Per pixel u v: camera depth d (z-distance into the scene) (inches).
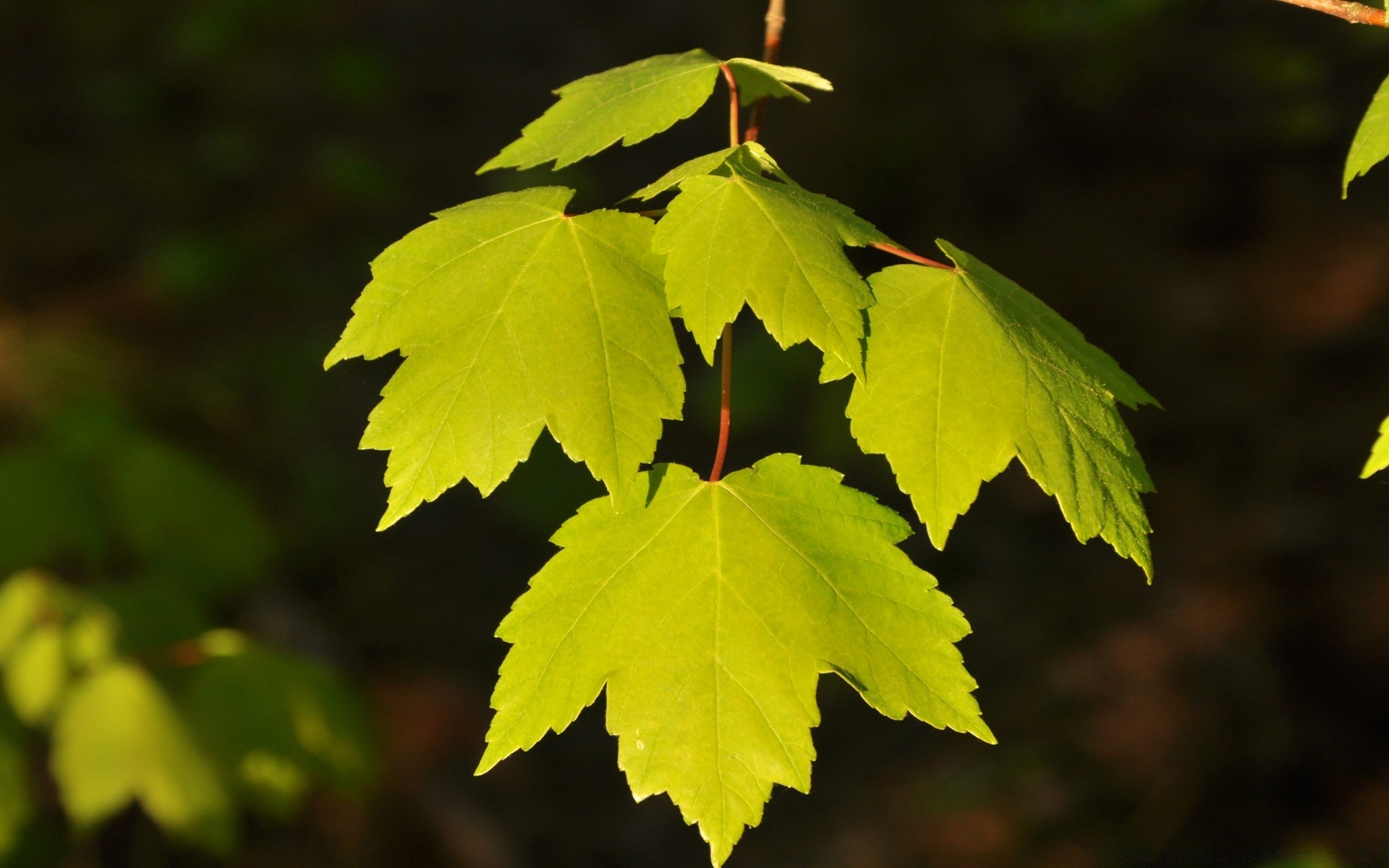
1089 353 57.0
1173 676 175.6
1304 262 242.8
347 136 339.9
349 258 286.8
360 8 409.1
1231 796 160.6
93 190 305.7
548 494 199.3
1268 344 230.7
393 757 177.2
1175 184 272.8
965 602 203.8
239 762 115.3
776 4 70.2
